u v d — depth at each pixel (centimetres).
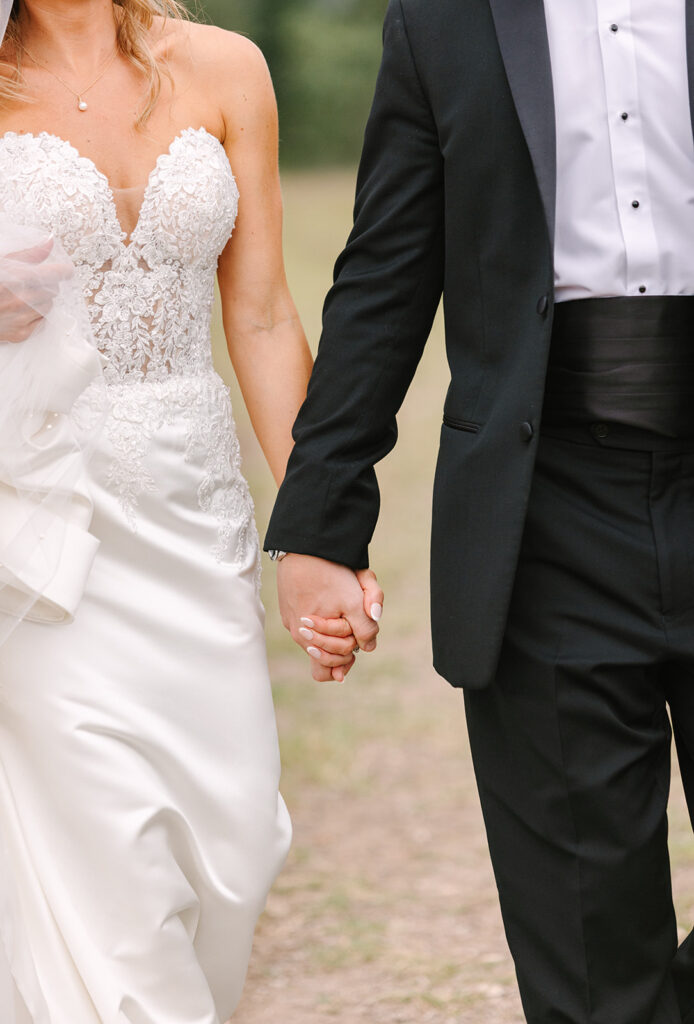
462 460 595
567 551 580
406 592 1866
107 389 639
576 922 593
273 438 697
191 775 639
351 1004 854
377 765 1302
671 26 562
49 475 598
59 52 646
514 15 574
